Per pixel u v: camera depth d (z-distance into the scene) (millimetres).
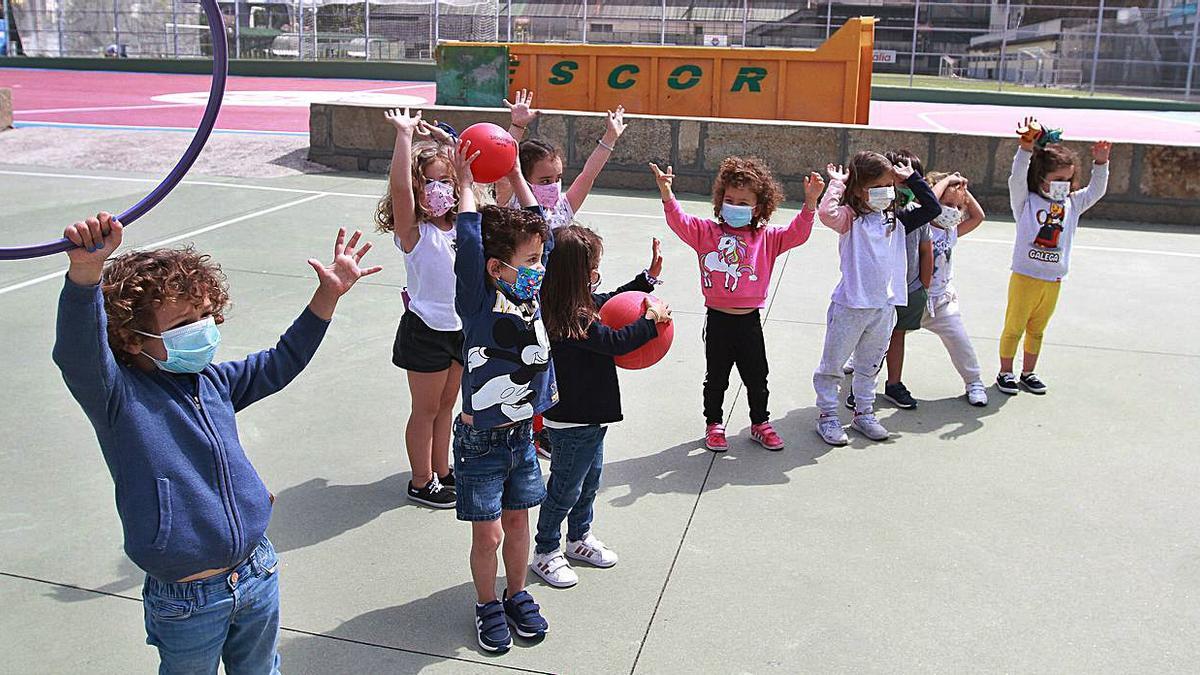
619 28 29469
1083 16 28625
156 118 17000
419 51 31156
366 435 4832
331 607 3434
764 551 3854
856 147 10664
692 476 4496
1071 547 3908
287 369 2553
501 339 3076
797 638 3301
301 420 4988
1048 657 3219
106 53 32656
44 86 24422
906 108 25625
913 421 5164
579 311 3281
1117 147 9938
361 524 4008
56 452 4562
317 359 5801
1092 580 3674
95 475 4363
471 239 3078
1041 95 27688
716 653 3217
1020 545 3918
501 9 30125
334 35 31641
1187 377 5781
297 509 4109
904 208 4879
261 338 6066
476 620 3303
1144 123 21922
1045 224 5273
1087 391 5570
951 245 5277
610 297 3906
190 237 8555
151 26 32281
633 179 11258
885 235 4746
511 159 3830
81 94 22297
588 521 3732
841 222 4668
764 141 10867
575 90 13820
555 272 3254
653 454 4730
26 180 10977
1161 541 3963
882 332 4824
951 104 27875
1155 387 5625
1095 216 10156
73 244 2041
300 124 16625
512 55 13867
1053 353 6168
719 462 4652
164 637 2365
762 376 4758
